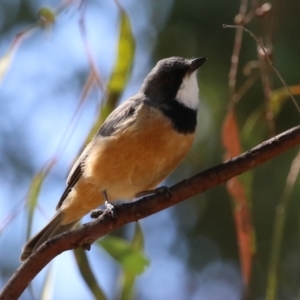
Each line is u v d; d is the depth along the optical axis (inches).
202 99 494.3
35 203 355.9
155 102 372.5
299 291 479.5
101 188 379.9
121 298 368.2
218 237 514.9
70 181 392.2
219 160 491.2
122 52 381.7
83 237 294.5
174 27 502.9
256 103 477.1
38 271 290.2
